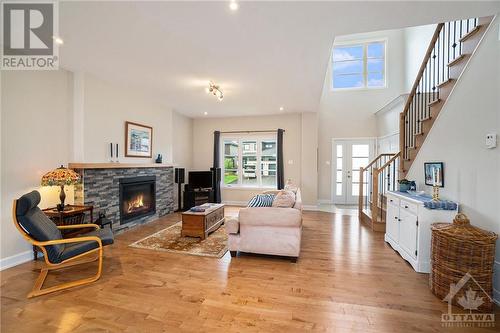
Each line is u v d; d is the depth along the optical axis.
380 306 2.03
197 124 7.11
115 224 4.02
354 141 7.03
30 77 2.99
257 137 6.81
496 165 2.10
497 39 2.08
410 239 2.83
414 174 3.59
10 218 2.77
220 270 2.70
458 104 2.59
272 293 2.22
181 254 3.16
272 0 1.88
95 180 3.65
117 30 2.37
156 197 5.13
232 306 2.02
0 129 2.69
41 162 3.11
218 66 3.27
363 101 6.94
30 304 2.05
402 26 2.27
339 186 7.15
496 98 2.09
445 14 2.07
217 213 4.26
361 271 2.68
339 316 1.89
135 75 3.62
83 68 3.36
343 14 2.07
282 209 2.97
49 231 2.45
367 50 6.98
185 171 6.77
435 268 2.19
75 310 1.97
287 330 1.74
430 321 1.84
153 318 1.87
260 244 2.98
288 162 6.50
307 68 3.32
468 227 2.12
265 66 3.26
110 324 1.80
